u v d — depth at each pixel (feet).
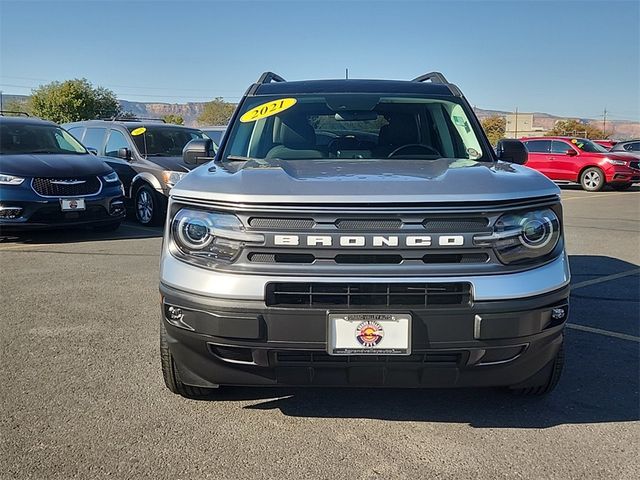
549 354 9.73
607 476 8.97
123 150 34.37
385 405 11.37
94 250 26.58
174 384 11.03
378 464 9.33
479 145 13.39
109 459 9.41
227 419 10.78
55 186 27.58
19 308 17.53
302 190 9.02
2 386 12.07
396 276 8.71
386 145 13.60
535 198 9.34
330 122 13.79
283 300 8.88
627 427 10.53
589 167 64.64
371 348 8.79
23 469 9.10
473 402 11.48
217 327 8.99
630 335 15.57
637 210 45.11
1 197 26.43
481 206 8.91
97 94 213.05
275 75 17.21
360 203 8.75
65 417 10.77
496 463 9.35
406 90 14.85
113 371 12.88
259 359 9.14
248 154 13.24
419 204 8.80
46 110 203.31
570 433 10.30
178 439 10.05
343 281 8.70
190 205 9.52
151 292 19.39
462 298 8.90
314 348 8.85
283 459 9.47
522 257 9.20
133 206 34.86
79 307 17.65
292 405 11.34
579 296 19.49
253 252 8.95
